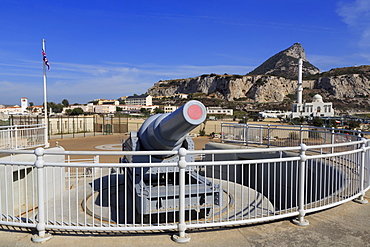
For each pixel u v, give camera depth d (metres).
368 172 5.73
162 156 6.07
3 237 3.67
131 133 6.29
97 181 8.96
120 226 3.96
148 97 149.75
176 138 5.54
